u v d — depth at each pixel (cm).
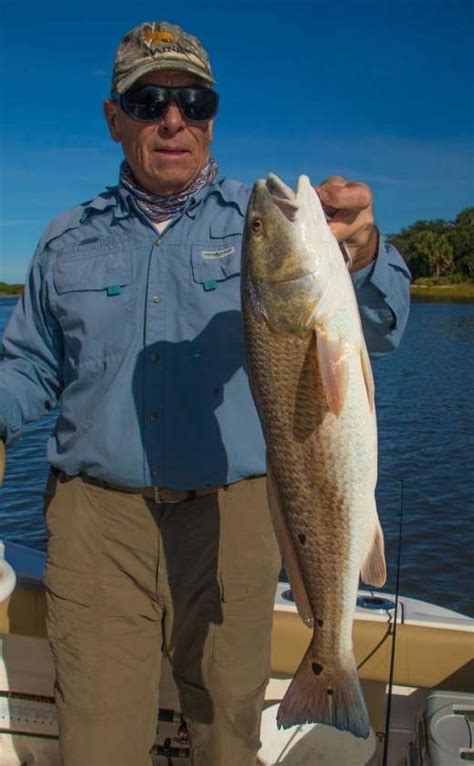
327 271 225
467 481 1181
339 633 239
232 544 271
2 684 329
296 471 237
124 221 283
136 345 275
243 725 274
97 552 281
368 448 230
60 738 279
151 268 276
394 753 323
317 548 238
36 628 318
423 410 1814
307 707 237
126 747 276
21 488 1134
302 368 231
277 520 244
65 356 299
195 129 271
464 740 250
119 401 274
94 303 279
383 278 248
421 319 4728
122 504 278
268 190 233
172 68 266
